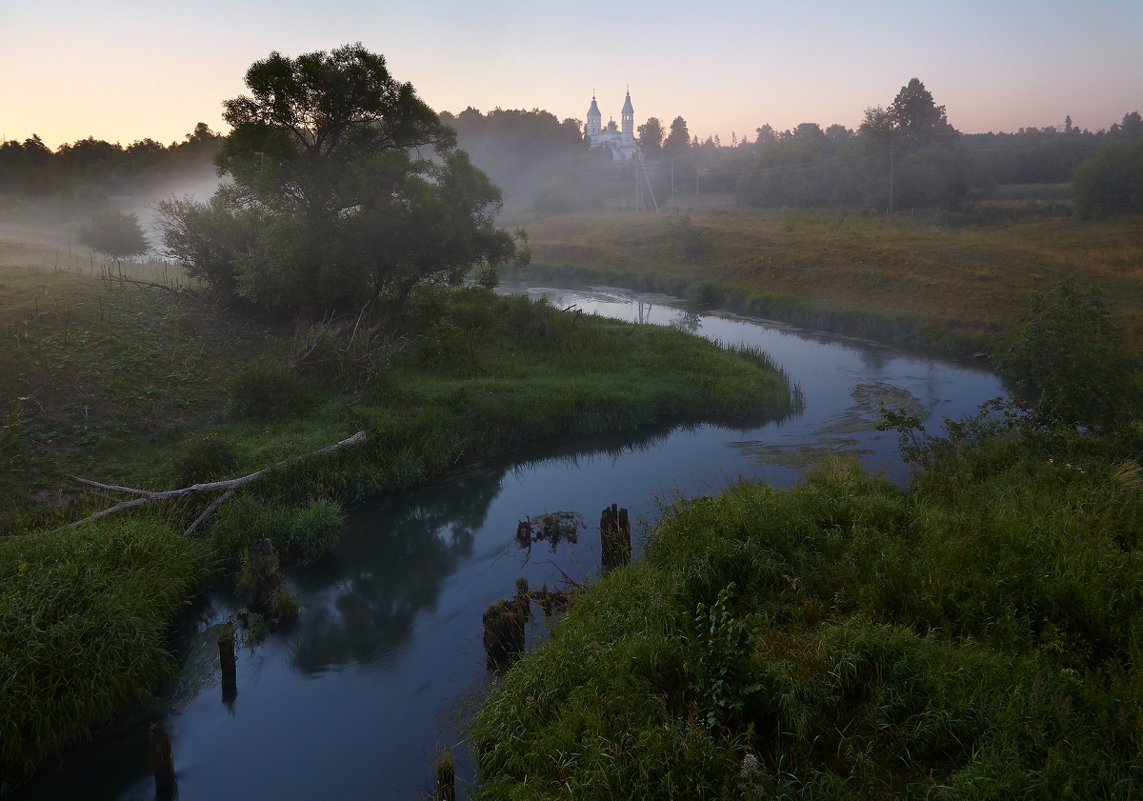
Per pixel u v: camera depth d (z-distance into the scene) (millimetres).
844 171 77688
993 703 6004
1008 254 38625
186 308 23219
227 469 14609
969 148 110250
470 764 7664
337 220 23703
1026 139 126812
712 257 51781
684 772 5781
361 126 24531
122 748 8297
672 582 9086
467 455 18266
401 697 9148
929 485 12344
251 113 22453
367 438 16500
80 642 8586
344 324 23406
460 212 26719
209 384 18969
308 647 10320
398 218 24031
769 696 6586
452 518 14781
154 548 11062
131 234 36375
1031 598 7691
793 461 17094
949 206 64188
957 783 5246
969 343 28969
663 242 58750
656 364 24406
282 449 15500
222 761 8062
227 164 22641
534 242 68500
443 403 19250
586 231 70562
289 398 17906
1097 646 7051
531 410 19891
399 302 26312
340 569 12719
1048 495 10297
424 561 12945
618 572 10172
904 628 7227
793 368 27375
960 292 34250
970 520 9750
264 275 21875
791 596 8703
